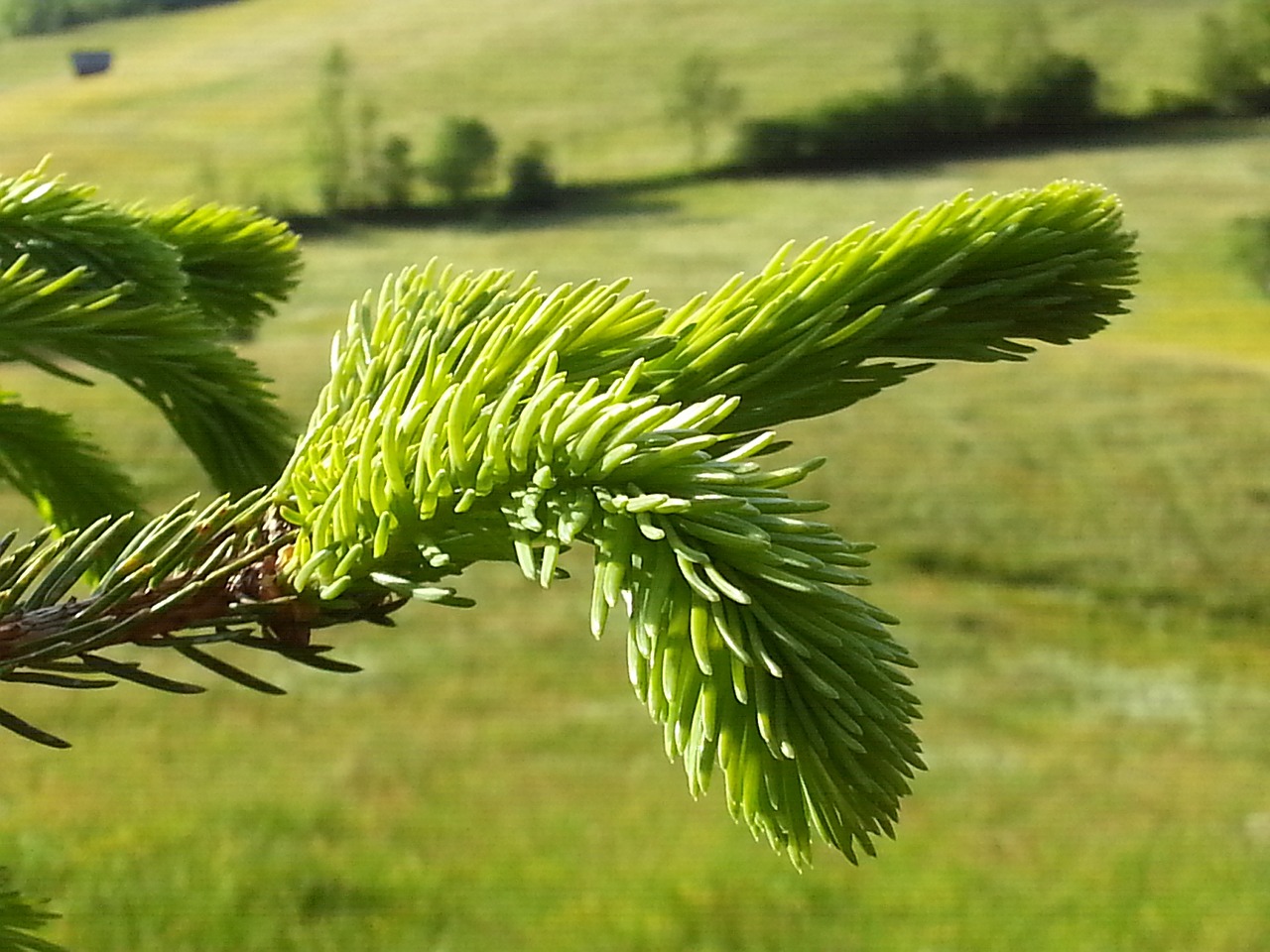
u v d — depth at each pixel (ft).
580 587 12.26
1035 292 0.64
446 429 0.55
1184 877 7.51
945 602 12.75
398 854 7.54
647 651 0.50
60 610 0.59
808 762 0.49
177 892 6.98
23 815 7.79
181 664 10.37
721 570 0.50
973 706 10.44
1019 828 8.15
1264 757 9.40
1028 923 7.07
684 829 7.93
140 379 0.89
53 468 1.01
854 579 0.49
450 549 0.57
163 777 8.29
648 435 0.53
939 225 0.63
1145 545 13.75
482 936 6.74
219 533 0.60
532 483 0.53
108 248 0.93
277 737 9.16
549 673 10.39
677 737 0.50
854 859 0.49
